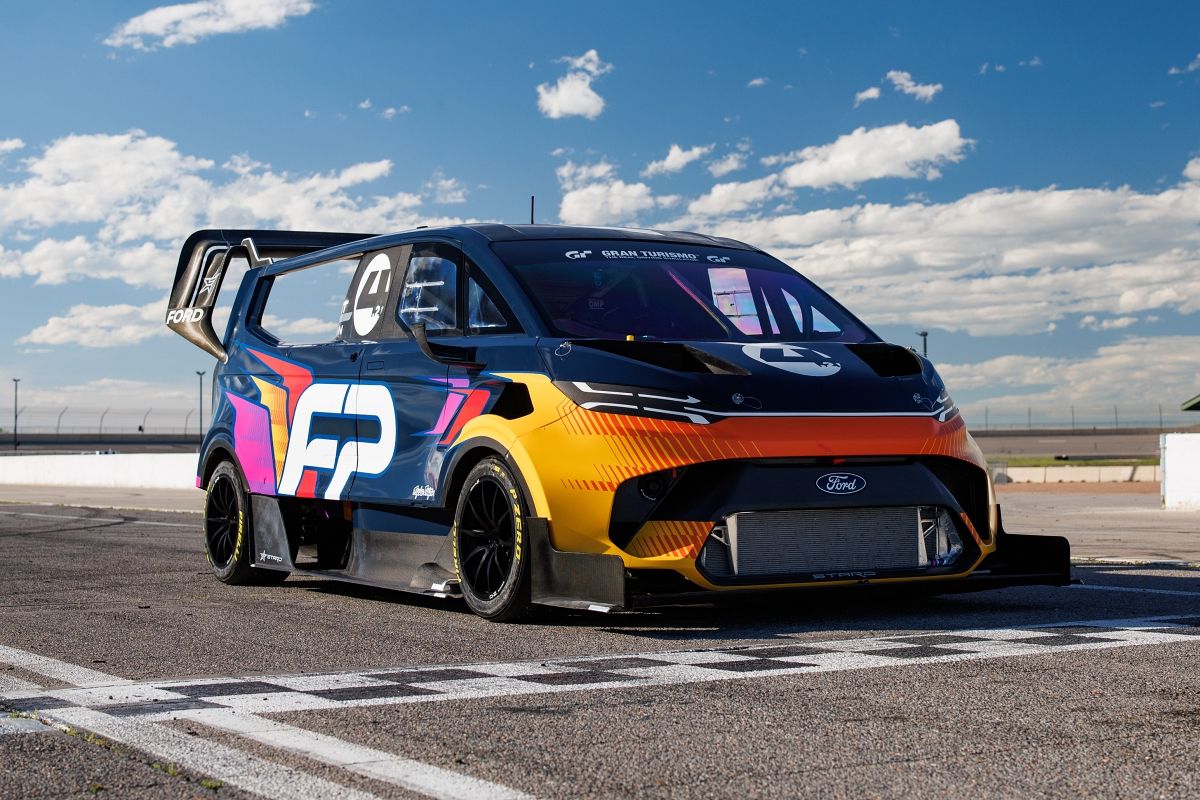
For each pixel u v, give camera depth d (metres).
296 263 6.50
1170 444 17.33
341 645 4.35
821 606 5.27
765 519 4.50
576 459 4.54
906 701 3.22
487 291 5.15
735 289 5.41
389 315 5.63
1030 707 3.13
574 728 2.94
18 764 2.63
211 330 7.00
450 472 5.02
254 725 2.99
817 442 4.54
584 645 4.29
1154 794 2.37
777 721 3.00
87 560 8.12
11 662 4.02
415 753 2.70
